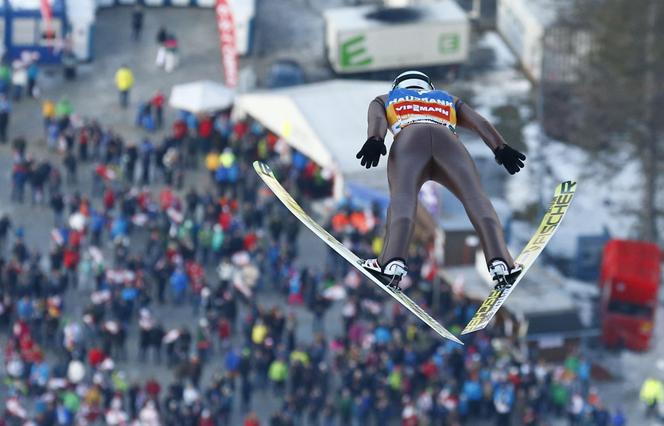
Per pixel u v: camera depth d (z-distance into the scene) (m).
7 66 197.50
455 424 126.69
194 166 175.38
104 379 129.75
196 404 126.31
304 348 133.12
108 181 168.25
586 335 141.00
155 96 188.50
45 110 181.25
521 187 180.75
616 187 183.38
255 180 166.50
